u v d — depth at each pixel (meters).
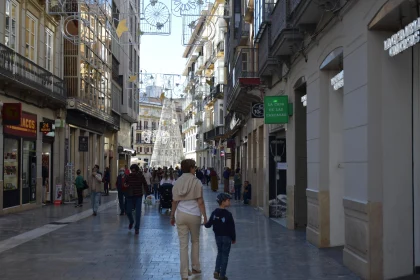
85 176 31.53
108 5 33.16
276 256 9.95
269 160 18.23
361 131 7.99
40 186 22.94
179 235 8.03
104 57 34.19
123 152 45.12
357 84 8.22
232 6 29.77
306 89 12.83
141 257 9.95
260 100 21.20
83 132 31.31
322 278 7.95
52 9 24.20
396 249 7.58
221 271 7.72
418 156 7.63
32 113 22.00
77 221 16.86
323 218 10.91
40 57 23.02
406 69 7.69
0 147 18.50
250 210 21.73
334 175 10.91
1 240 12.37
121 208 19.12
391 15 7.08
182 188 8.06
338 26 9.45
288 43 12.75
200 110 68.19
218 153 57.03
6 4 19.06
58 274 8.33
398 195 7.61
